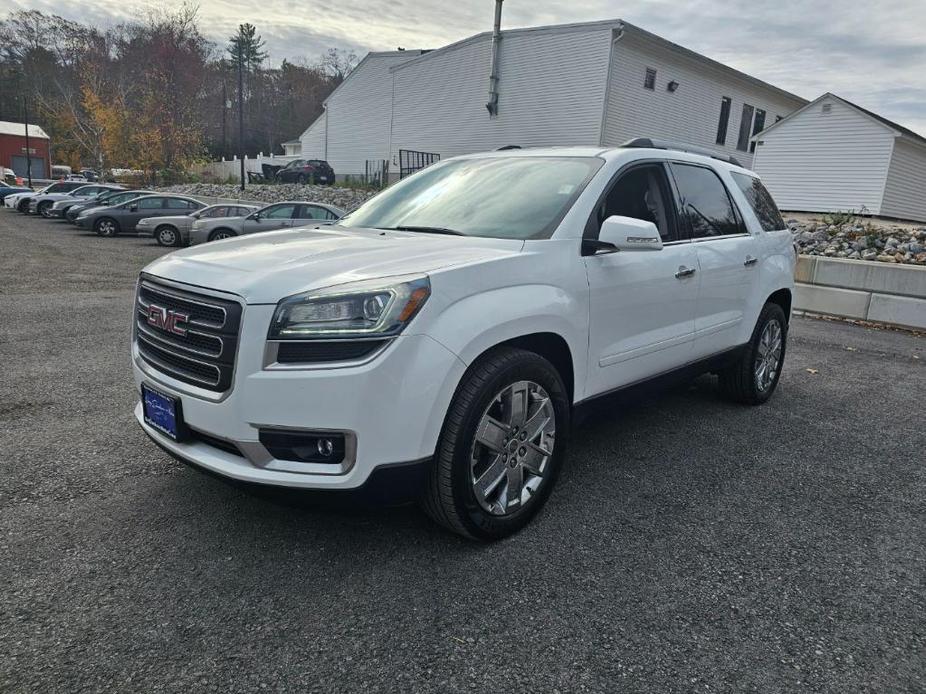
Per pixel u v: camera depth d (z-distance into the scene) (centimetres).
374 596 244
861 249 1168
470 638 223
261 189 3173
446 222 346
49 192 3272
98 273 1223
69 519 292
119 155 4241
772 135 2741
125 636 218
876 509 337
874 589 263
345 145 3641
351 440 236
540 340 299
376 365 234
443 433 258
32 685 194
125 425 411
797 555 288
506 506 286
